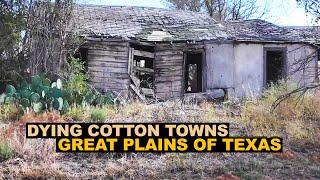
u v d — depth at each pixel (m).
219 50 17.58
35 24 14.71
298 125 10.07
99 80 16.56
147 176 6.79
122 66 16.61
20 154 7.73
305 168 7.24
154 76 16.98
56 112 11.33
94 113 11.08
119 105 13.66
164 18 19.31
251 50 17.95
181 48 17.22
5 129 9.27
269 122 10.43
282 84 13.80
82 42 15.94
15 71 14.74
